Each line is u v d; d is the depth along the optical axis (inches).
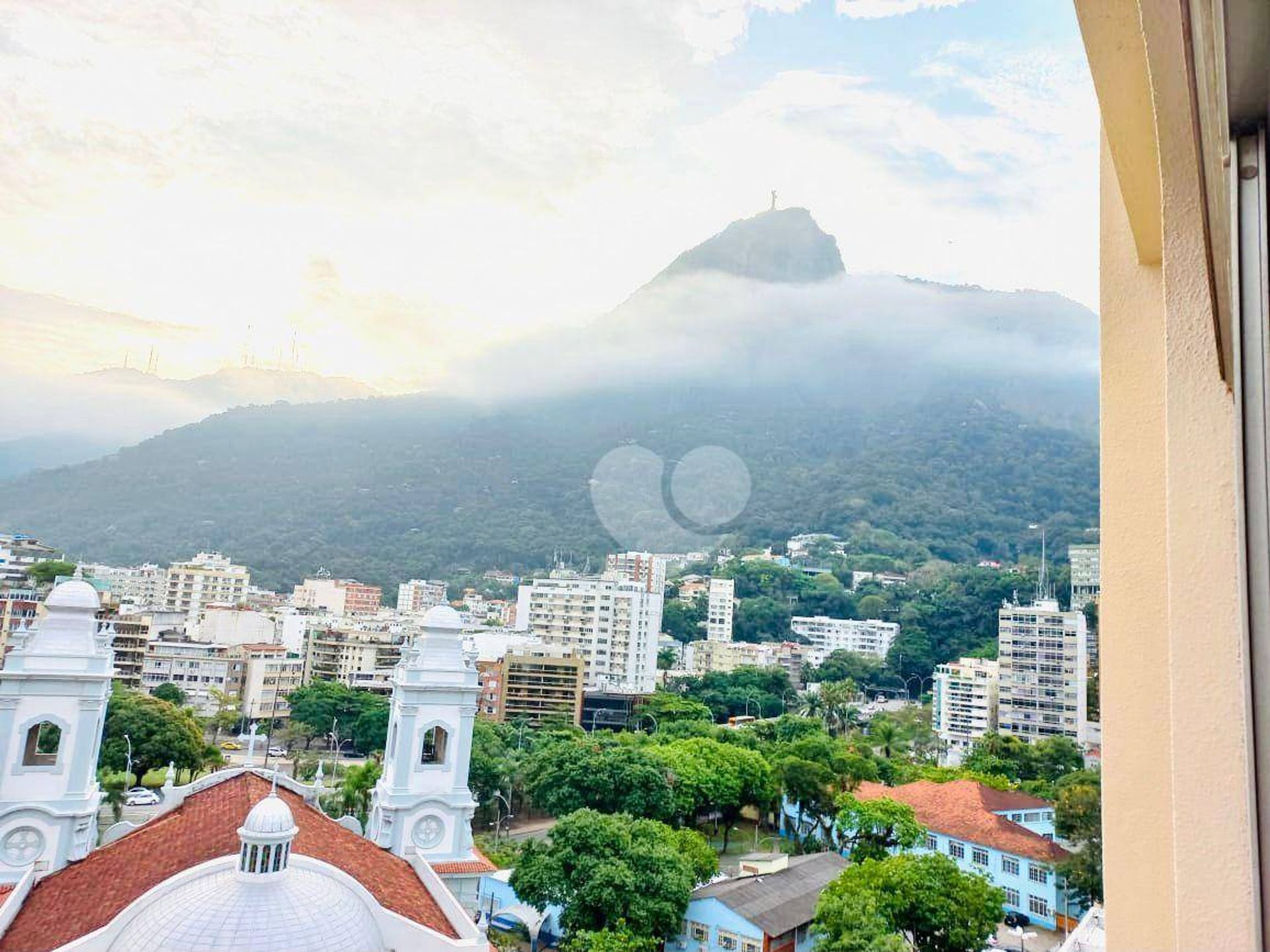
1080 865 1491.1
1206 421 62.2
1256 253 49.9
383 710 2856.8
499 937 1381.6
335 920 620.1
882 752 2864.2
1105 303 96.8
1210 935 55.4
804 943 1348.4
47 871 804.0
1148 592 87.7
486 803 2164.1
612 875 1218.6
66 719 837.8
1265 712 51.3
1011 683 3024.1
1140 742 85.9
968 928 1177.4
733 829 2304.4
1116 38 65.4
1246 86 48.9
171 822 861.8
